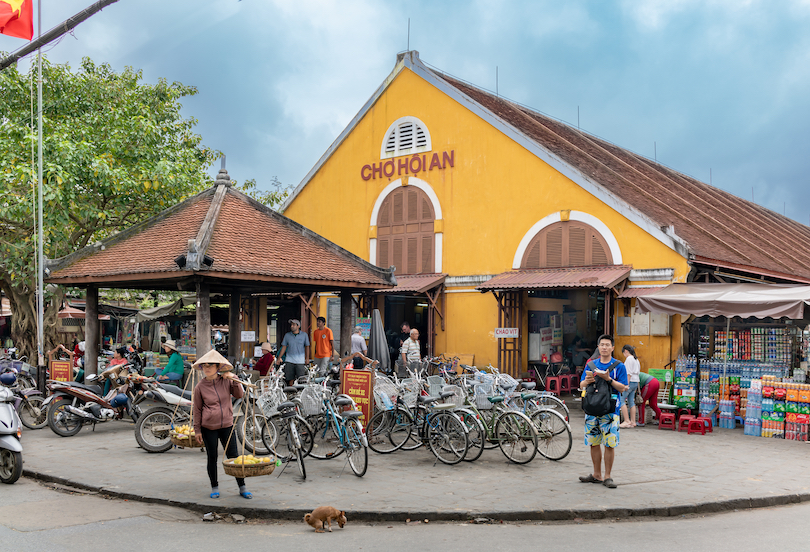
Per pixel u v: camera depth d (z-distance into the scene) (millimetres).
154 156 19328
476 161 18484
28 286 18875
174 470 8773
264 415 9562
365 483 8102
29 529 6285
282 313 21906
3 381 11742
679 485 8016
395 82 20297
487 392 10109
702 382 13148
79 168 16625
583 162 18859
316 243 13469
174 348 11664
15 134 17047
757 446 10727
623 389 7973
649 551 5734
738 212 25469
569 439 9508
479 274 18203
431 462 9461
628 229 15742
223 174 13352
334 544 5953
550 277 16141
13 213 16266
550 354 17844
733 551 5746
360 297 20062
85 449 10250
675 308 12820
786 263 19469
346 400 9617
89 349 13359
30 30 8914
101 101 19406
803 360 14078
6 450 8297
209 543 5941
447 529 6484
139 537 6086
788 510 7344
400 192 19969
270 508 6895
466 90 20750
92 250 13188
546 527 6574
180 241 11891
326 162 21641
